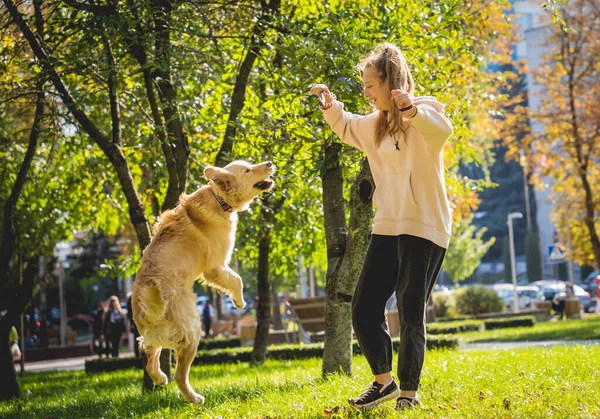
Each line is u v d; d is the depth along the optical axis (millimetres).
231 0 10859
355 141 5871
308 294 43938
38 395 12500
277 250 15977
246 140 10016
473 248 49250
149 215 15219
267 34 10477
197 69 12133
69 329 45344
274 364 15266
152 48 10906
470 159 14867
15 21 10070
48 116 11430
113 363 18734
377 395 5656
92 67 9961
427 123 5172
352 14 10055
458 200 16078
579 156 33719
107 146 9945
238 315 37719
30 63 10547
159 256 6570
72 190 16062
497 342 20938
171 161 10312
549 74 34625
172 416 6461
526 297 50344
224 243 7086
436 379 7562
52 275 41562
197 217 6926
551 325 27547
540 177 36312
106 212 16844
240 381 10453
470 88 14805
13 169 15039
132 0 9930
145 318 6340
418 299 5410
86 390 11711
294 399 6715
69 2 9992
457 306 36219
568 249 40688
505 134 34781
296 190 12930
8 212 12492
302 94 8688
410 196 5422
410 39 9859
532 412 5258
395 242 5562
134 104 13641
